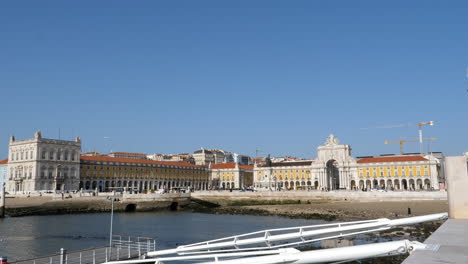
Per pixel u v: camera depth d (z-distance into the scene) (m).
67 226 54.41
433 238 8.16
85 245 38.62
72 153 117.50
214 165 169.25
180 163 154.75
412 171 123.00
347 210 67.56
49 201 77.88
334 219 59.38
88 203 79.06
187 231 49.50
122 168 130.62
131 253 28.30
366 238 38.47
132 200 82.75
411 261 6.21
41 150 109.94
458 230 8.98
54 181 111.69
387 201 78.88
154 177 140.25
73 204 77.88
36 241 41.22
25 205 74.50
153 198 84.38
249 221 60.19
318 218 61.41
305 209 71.94
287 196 91.12
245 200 94.50
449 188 10.93
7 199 81.50
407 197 77.81
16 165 114.19
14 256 32.75
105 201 80.88
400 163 124.94
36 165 108.25
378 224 15.42
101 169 125.06
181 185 150.62
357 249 8.38
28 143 111.38
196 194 100.44
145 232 48.66
